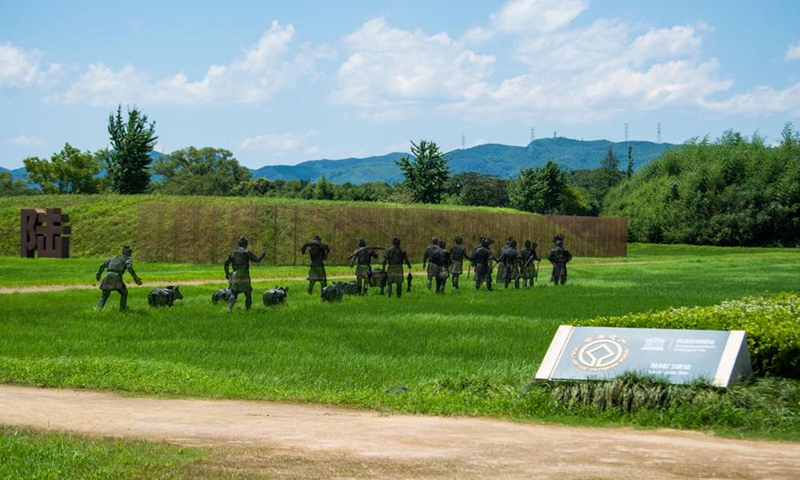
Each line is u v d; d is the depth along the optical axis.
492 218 76.19
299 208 67.44
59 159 101.81
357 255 32.16
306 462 8.04
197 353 16.55
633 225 107.12
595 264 60.47
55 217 60.91
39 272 43.94
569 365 11.59
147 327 20.86
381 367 14.84
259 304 27.64
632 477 7.39
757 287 35.88
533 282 38.28
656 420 10.24
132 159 88.00
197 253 62.62
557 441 9.13
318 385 13.45
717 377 10.70
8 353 16.53
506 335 19.25
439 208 79.06
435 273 33.66
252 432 9.66
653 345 11.41
